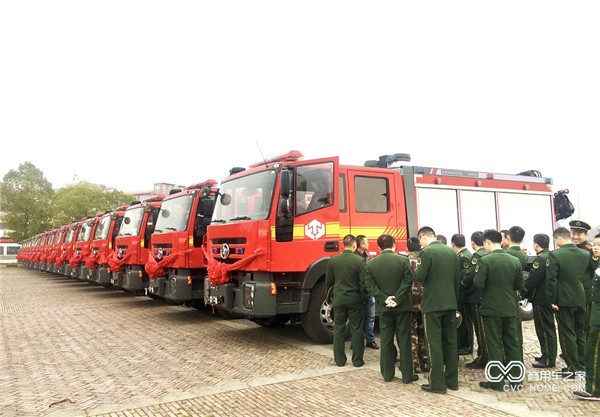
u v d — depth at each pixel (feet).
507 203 34.47
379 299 18.56
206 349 25.02
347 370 20.39
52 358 23.53
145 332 30.27
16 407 16.35
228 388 18.06
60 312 40.16
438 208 30.68
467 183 32.30
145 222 42.34
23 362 22.76
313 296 25.25
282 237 24.07
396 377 19.34
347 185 26.84
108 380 19.51
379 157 30.91
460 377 19.40
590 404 15.75
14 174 160.97
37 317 37.35
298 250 24.40
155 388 18.30
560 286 18.89
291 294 24.99
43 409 16.11
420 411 15.21
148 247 42.19
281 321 30.53
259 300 23.49
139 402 16.66
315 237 24.93
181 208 34.96
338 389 17.70
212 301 27.04
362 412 15.20
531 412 14.98
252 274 24.68
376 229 27.58
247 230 24.38
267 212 24.17
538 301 20.58
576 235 20.84
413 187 29.63
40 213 157.89
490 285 17.62
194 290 33.83
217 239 27.55
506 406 15.60
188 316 37.27
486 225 32.99
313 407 15.76
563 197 38.81
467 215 32.04
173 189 39.60
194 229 33.58
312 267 24.54
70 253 65.72
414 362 19.81
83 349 25.49
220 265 25.41
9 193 158.51
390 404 15.94
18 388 18.60
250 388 18.01
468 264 21.54
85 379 19.71
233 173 29.14
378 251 27.40
